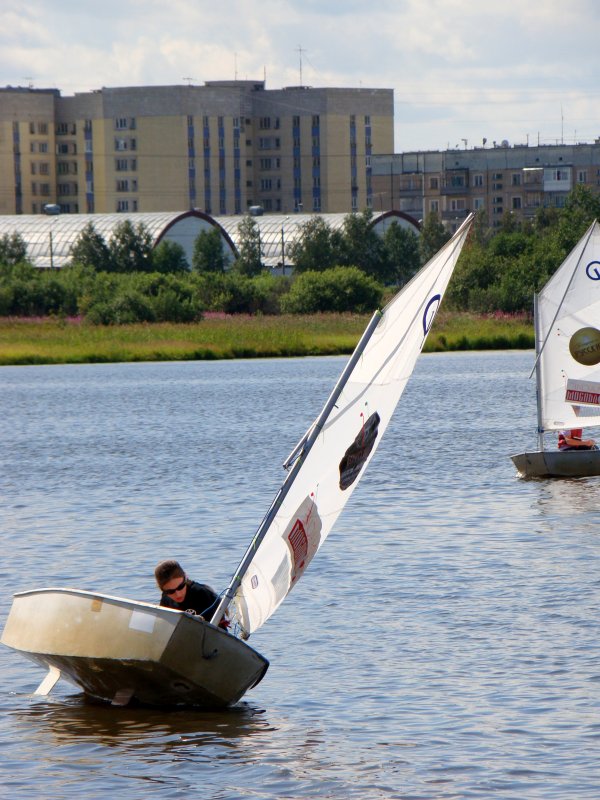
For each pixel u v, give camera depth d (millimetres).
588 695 50469
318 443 52062
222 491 110875
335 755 45219
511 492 105750
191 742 46750
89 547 84750
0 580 74312
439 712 49281
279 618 64000
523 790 41688
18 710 50781
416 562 77000
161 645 48562
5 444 157125
